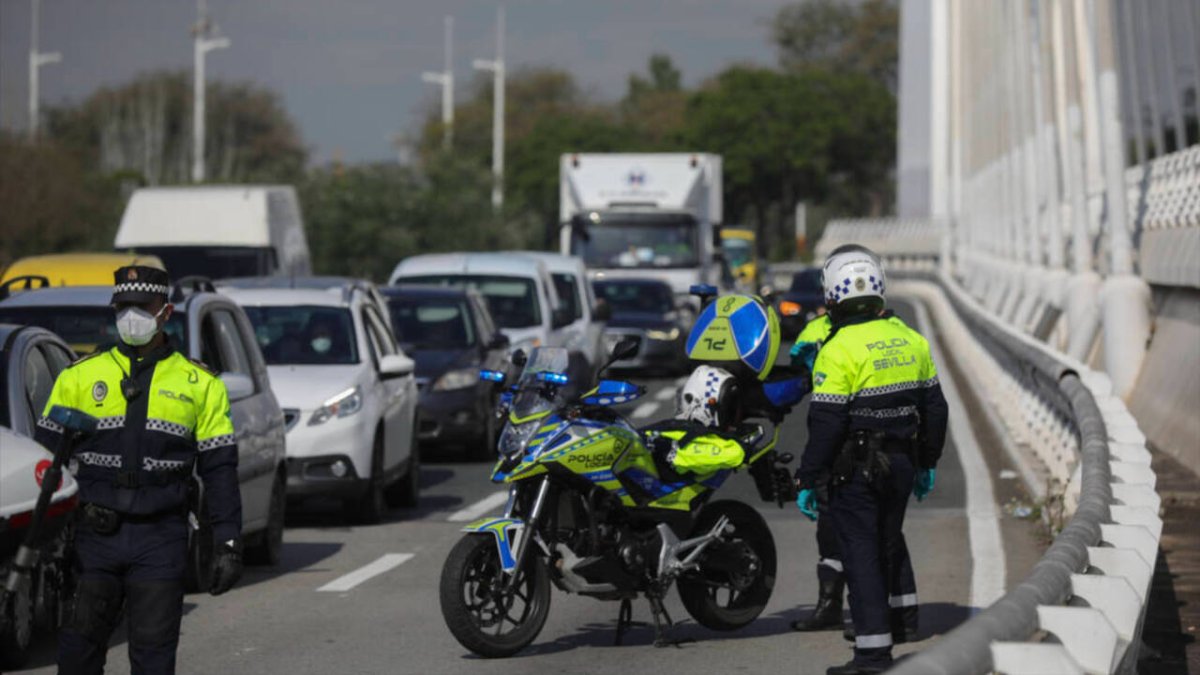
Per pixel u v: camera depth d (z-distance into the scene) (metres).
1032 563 44.12
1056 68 118.25
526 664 32.75
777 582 42.34
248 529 43.22
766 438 34.81
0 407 34.97
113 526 24.34
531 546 32.59
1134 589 23.92
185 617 37.75
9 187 141.00
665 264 132.75
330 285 62.44
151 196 109.19
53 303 46.59
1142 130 94.75
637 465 32.94
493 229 197.62
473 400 70.31
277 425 46.44
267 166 199.38
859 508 30.47
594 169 135.12
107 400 24.58
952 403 93.56
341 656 33.53
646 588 33.56
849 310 30.55
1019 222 137.50
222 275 107.81
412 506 58.88
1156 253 81.06
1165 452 64.19
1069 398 48.91
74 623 24.53
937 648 16.61
